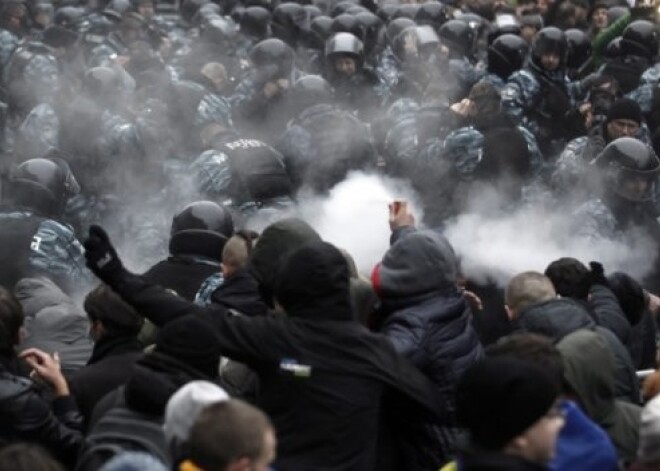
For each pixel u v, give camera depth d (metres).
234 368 8.45
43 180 12.23
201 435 6.21
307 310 7.79
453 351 8.34
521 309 8.88
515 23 23.05
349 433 7.70
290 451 7.66
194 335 7.51
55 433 8.16
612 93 18.00
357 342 7.79
